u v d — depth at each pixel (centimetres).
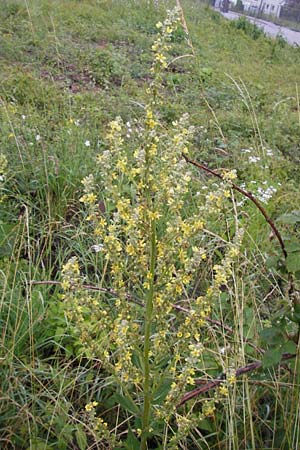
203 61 955
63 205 384
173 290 203
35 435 238
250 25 1516
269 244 353
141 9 1193
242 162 527
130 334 209
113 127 196
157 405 225
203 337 285
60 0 1098
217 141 588
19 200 386
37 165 412
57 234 357
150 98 186
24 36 792
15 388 247
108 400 257
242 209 411
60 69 717
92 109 574
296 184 532
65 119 489
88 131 483
